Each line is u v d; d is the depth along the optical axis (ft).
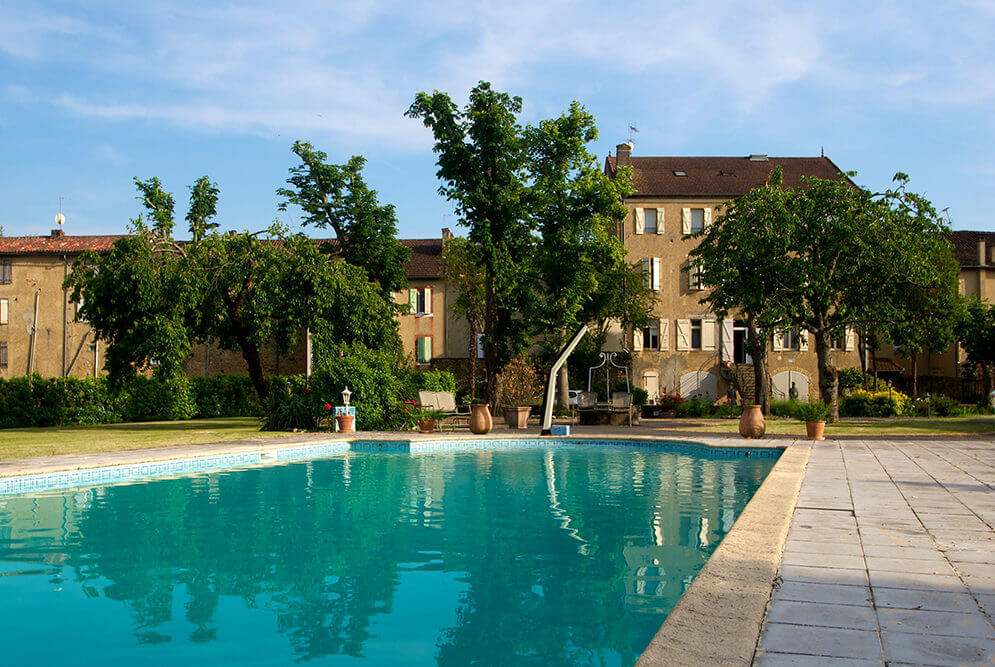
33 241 139.23
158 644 15.70
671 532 26.96
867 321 83.30
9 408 81.66
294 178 111.45
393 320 115.34
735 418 95.96
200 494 36.06
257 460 49.75
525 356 115.44
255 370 84.64
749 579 15.90
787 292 81.41
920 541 20.17
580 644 15.52
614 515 30.40
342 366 67.51
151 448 49.78
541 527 27.99
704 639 12.12
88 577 21.03
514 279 82.89
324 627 16.76
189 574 21.31
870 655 11.51
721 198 127.85
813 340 125.49
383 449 57.11
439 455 54.75
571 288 81.66
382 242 113.80
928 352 134.92
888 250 78.38
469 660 14.70
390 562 22.57
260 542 25.46
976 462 41.60
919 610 13.89
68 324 133.39
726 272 82.84
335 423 64.28
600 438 60.80
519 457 53.42
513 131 82.12
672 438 58.59
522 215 81.61
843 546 19.52
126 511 31.37
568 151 81.82
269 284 77.41
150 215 84.99
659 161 140.97
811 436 59.57
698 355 127.24
